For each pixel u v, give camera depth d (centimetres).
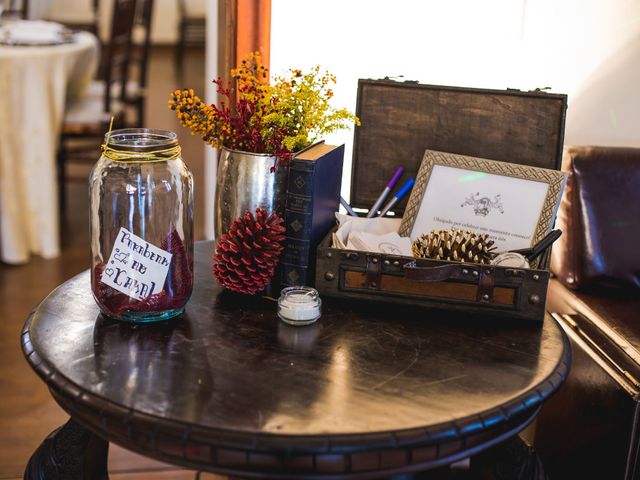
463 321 112
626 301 162
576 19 171
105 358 96
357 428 83
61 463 107
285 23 167
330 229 127
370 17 167
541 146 136
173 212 106
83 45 329
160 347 100
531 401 91
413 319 112
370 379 94
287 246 115
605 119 178
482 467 110
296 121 119
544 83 174
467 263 112
